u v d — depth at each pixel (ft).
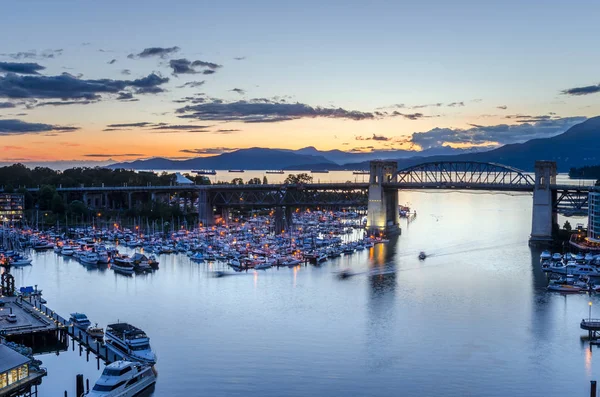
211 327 529.45
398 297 636.89
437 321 547.08
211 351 467.11
